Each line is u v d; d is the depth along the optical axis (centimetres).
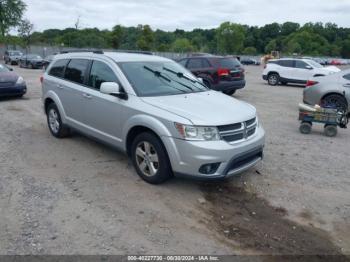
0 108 1055
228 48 10750
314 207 451
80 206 433
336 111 786
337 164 607
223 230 393
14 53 3994
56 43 7038
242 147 458
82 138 716
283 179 534
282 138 772
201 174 442
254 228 399
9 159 590
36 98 1279
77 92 613
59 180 508
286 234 390
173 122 446
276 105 1248
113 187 488
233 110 487
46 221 398
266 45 12575
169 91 542
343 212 440
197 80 627
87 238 368
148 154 489
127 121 509
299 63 1998
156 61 611
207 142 436
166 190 482
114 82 534
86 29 7750
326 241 379
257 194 483
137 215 416
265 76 2106
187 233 384
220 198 468
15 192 467
